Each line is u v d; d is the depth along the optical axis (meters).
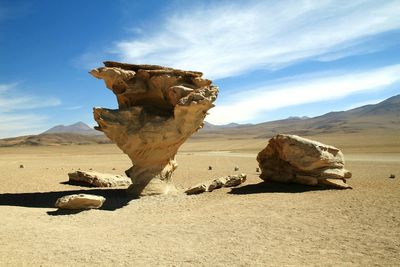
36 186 22.44
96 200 15.73
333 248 9.81
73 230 12.29
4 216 14.12
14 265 8.84
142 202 17.33
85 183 23.34
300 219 12.83
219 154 58.66
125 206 16.59
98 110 19.17
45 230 12.13
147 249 10.03
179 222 13.13
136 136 19.06
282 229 11.68
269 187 19.61
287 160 19.47
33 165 38.56
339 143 74.31
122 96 20.00
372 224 11.94
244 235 11.16
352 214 13.25
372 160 36.94
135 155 19.66
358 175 23.95
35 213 15.00
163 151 19.66
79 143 155.00
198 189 18.81
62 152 81.19
